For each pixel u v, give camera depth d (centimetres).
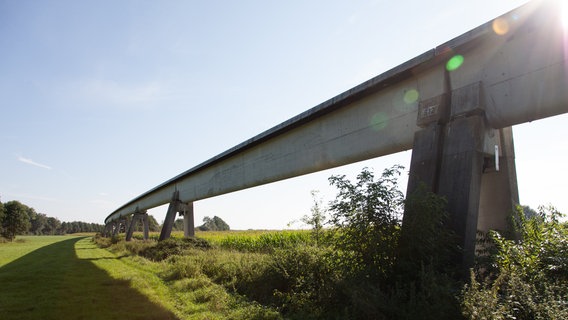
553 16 710
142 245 2775
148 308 847
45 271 1576
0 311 830
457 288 607
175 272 1298
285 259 1010
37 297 980
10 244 4991
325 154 1312
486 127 820
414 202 700
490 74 813
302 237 2062
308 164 1409
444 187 799
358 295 633
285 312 793
